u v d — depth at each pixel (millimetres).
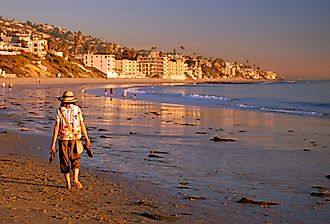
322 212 8312
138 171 12211
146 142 18875
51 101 50656
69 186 9758
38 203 8195
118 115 34188
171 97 67938
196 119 31484
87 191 9531
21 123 26234
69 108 9844
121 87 117438
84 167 12648
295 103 54094
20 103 46344
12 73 145750
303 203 8984
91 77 196125
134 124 27172
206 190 10055
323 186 10680
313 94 83188
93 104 48125
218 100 60844
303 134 22781
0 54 156500
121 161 13883
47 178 10672
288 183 11000
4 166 12047
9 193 8875
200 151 16438
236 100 61094
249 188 10367
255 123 28891
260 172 12398
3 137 18828
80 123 9984
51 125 25297
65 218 7250
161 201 8906
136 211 8016
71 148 9844
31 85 111062
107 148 16828
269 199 9312
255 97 71125
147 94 78312
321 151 16781
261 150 16922
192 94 81875
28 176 10812
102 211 7891
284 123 28953
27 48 181125
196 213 8062
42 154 14750
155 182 10773
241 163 13906
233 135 22094
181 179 11227
